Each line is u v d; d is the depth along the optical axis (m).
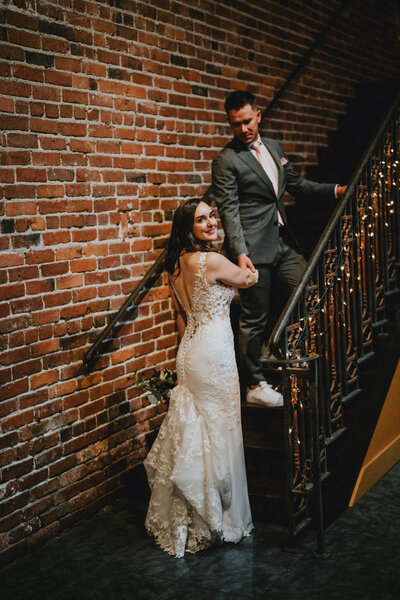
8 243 3.29
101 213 3.84
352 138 5.86
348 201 3.76
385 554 3.23
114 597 2.97
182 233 3.40
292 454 3.30
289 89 5.53
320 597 2.89
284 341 3.23
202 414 3.39
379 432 4.26
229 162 3.73
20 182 3.34
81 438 3.78
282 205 3.89
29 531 3.44
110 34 3.84
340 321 3.90
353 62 6.50
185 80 4.45
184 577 3.12
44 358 3.52
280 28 5.41
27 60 3.34
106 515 3.88
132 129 4.04
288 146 5.55
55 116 3.51
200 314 3.41
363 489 3.96
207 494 3.33
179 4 4.36
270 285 3.87
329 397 3.52
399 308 4.21
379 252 4.25
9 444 3.34
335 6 6.16
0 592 3.05
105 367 3.95
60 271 3.59
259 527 3.60
